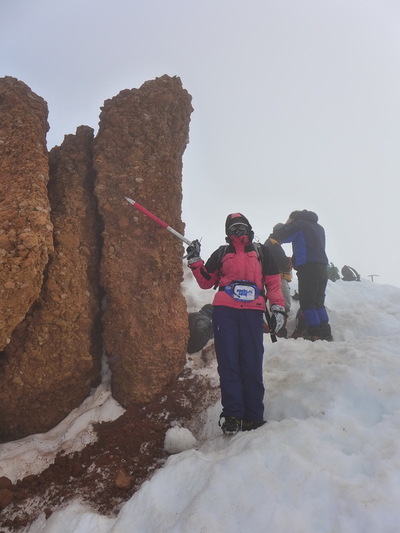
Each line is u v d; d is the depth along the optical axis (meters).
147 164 4.04
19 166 3.51
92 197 4.07
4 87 3.92
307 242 5.56
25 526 2.68
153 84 4.35
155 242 3.93
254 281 3.48
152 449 3.22
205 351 4.33
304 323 5.99
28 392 3.28
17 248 2.97
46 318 3.30
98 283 3.91
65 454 3.19
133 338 3.64
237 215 3.72
